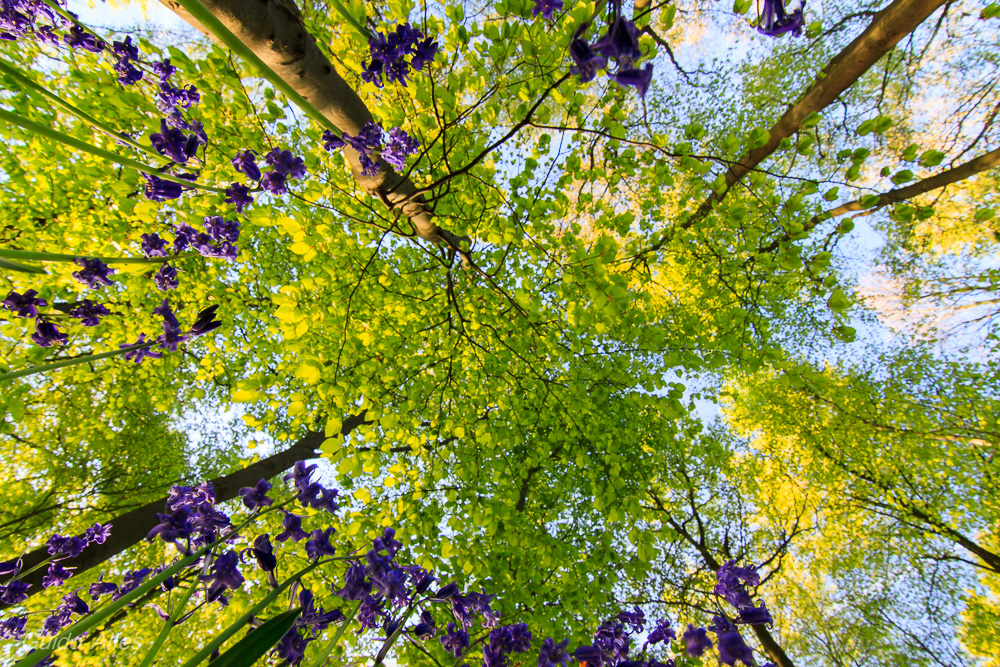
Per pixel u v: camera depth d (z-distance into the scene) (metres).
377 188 3.05
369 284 3.93
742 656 1.66
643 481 6.88
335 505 1.84
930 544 9.55
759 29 1.20
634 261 4.13
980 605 8.96
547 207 3.29
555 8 2.20
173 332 1.89
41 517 6.80
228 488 5.33
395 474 3.14
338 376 3.13
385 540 1.82
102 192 4.52
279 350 5.96
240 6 1.69
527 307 3.24
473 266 3.38
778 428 10.50
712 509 10.18
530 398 4.27
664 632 2.13
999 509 8.70
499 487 4.55
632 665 1.84
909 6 5.00
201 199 2.88
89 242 4.45
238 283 6.60
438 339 4.05
